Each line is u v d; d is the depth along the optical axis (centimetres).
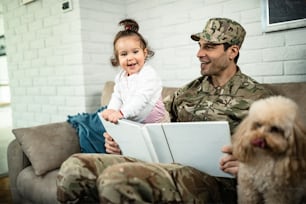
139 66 131
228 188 95
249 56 167
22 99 269
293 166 64
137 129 93
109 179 74
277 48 156
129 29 145
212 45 120
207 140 83
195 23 189
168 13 203
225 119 113
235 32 120
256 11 161
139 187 74
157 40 212
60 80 230
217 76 125
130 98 123
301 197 69
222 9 175
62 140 152
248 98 111
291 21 147
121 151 114
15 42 265
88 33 212
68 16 215
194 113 123
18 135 149
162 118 127
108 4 222
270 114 65
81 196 84
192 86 135
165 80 211
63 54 224
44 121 249
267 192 70
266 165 68
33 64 252
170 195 78
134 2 225
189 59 195
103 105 190
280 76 156
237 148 72
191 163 92
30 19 246
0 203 165
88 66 213
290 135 64
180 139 87
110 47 226
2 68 293
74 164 85
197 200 83
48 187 130
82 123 160
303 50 147
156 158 96
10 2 261
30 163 152
